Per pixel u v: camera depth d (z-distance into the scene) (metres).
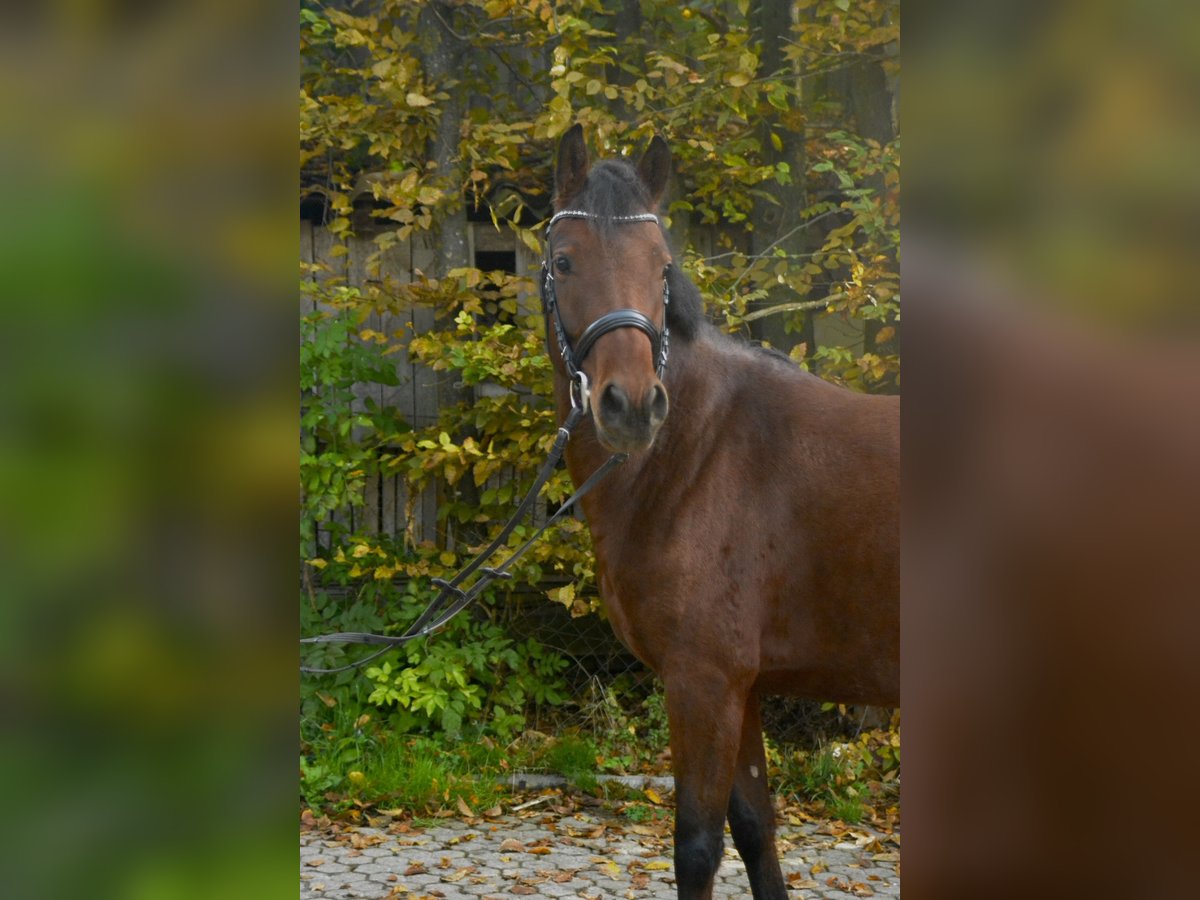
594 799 4.01
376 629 4.39
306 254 4.80
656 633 2.33
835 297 4.18
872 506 2.30
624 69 4.53
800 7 4.37
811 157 4.78
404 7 4.56
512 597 4.71
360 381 4.62
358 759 4.06
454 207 4.59
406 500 4.75
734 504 2.34
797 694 2.45
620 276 2.16
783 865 3.38
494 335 4.25
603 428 2.06
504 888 3.15
